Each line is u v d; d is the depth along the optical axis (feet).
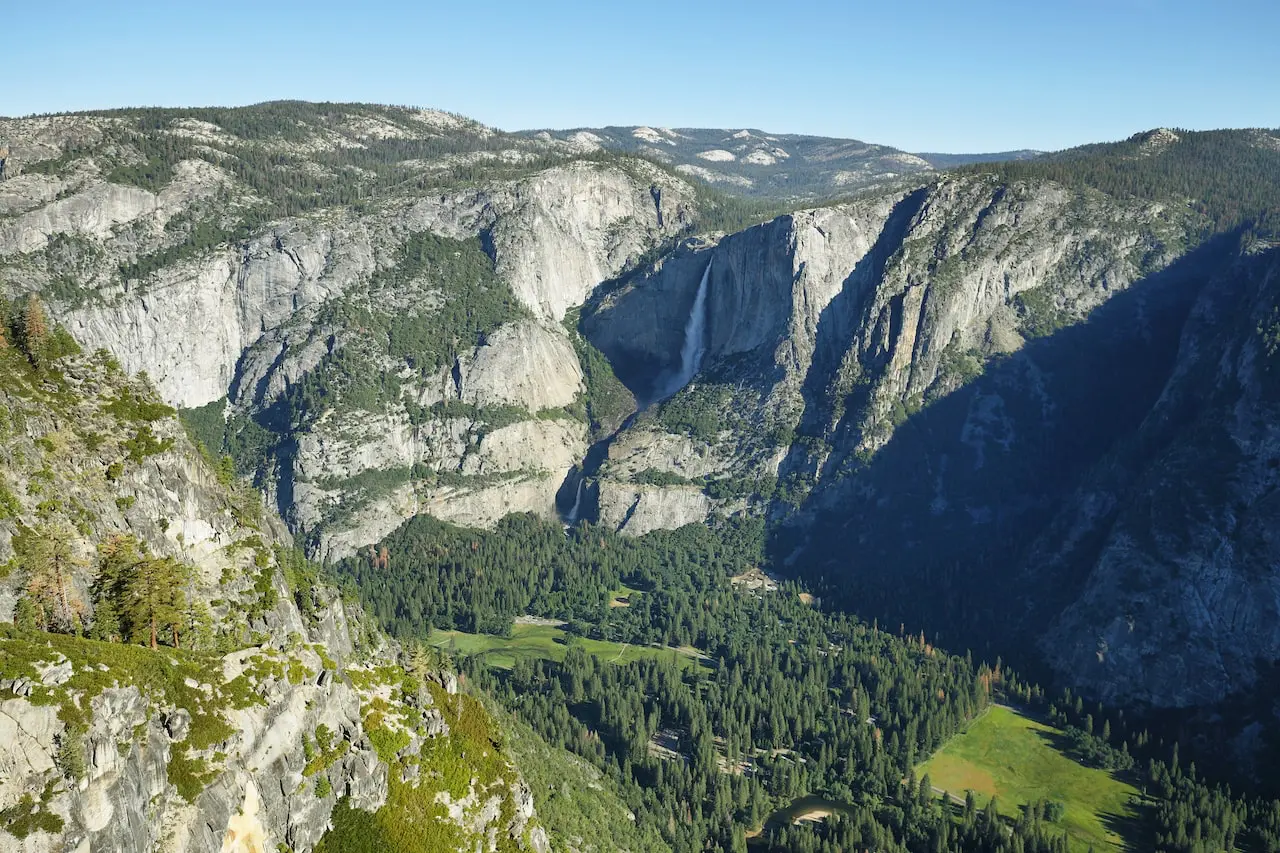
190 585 462.19
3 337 479.41
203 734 369.30
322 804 403.95
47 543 398.42
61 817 302.45
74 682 327.47
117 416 477.36
